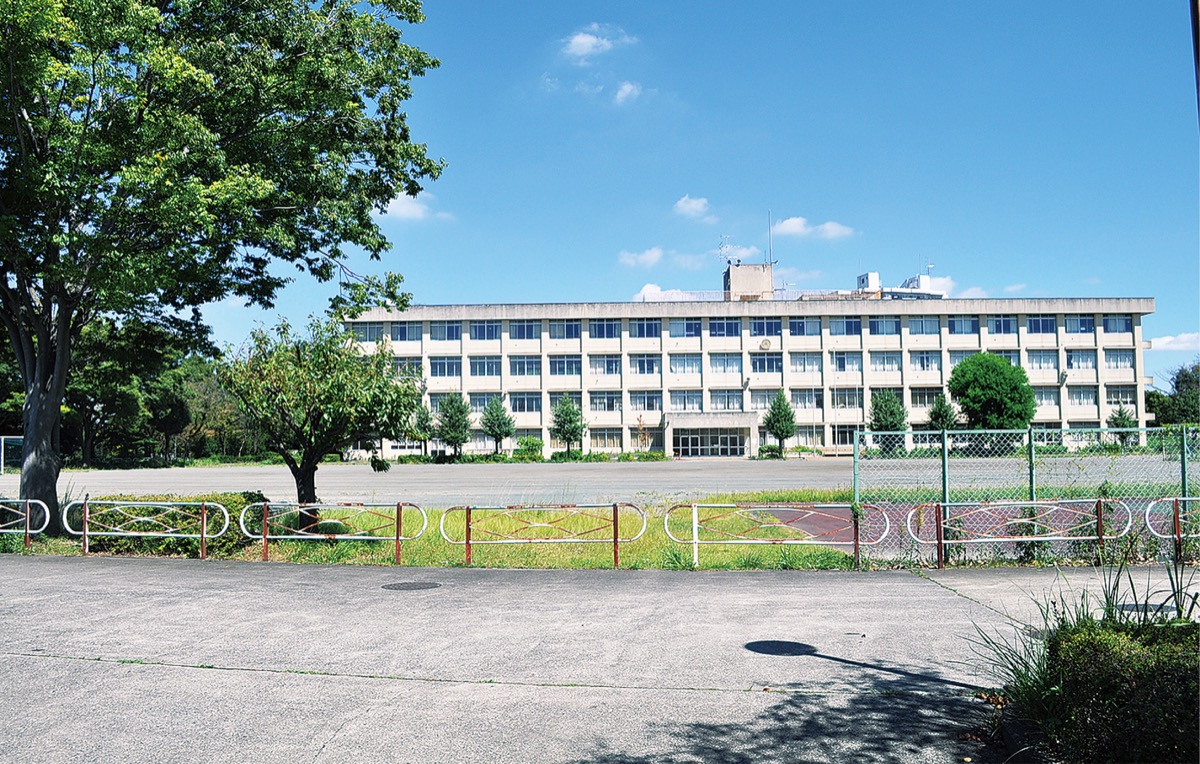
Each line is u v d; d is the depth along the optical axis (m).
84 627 8.87
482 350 79.75
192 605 10.09
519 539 14.39
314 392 16.00
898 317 79.94
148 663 7.40
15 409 60.53
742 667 7.17
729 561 13.54
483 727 5.71
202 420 83.44
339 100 17.30
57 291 17.11
